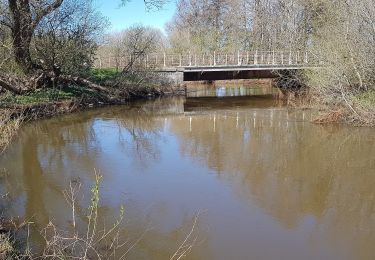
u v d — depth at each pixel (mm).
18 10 18500
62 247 6758
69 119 18766
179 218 8148
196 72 30125
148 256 6707
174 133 16078
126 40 32656
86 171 11062
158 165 11586
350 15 18172
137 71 26875
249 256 6777
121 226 7770
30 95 19812
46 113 19000
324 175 10695
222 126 17453
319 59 19000
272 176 10633
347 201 9047
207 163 11750
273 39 43625
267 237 7398
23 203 8859
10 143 13711
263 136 15266
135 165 11602
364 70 17078
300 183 10125
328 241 7277
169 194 9367
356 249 7020
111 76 26469
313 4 33156
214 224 7887
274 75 30312
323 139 14531
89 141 14617
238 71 29859
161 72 29078
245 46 44844
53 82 21281
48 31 20266
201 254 6820
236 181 10234
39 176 10641
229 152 12992
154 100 26516
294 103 23031
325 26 23234
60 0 19281
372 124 16328
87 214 8289
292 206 8750
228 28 46969
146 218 8133
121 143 14320
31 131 16078
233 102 25688
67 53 21078
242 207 8672
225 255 6797
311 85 21516
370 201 9031
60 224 7805
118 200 9031
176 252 6652
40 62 21062
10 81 19469
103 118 19391
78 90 23016
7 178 10492
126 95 25531
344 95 16859
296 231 7633
